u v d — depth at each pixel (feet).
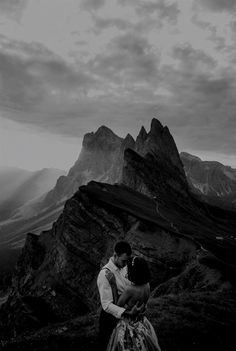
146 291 26.13
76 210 206.39
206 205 474.08
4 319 188.85
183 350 40.70
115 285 26.23
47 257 230.89
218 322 52.90
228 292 78.18
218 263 128.47
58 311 176.24
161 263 157.48
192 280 123.03
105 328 26.63
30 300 185.06
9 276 490.08
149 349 25.70
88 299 174.19
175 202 343.05
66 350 38.45
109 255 182.09
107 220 194.90
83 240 195.31
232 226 410.72
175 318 51.26
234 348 44.11
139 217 187.32
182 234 170.71
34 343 41.27
